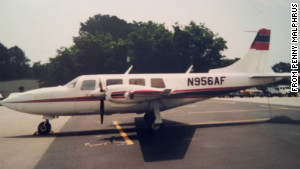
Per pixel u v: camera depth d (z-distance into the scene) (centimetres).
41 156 678
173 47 3788
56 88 1019
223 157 644
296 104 2222
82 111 1028
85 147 770
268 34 1284
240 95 3681
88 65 3825
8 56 8694
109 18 5772
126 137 912
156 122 1026
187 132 985
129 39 3938
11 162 628
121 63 3772
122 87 900
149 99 920
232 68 1241
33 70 9012
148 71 3988
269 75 1198
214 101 2786
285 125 1118
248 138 857
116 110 1046
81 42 3772
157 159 636
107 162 618
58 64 4416
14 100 978
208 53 4219
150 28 4206
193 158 640
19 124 1271
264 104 2269
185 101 1136
